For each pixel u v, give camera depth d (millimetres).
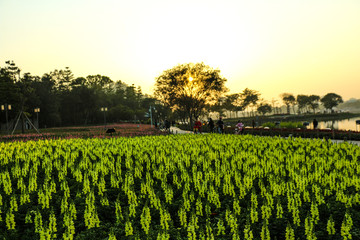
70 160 15516
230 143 19703
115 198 9789
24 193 9039
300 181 9453
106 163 14539
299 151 16078
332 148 16250
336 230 7137
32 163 15516
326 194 9203
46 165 14148
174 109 58344
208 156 15469
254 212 7441
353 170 11203
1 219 7922
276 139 20969
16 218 8070
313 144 18172
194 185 10695
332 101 177500
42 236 6547
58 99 98000
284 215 7895
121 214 7969
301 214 7824
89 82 132750
